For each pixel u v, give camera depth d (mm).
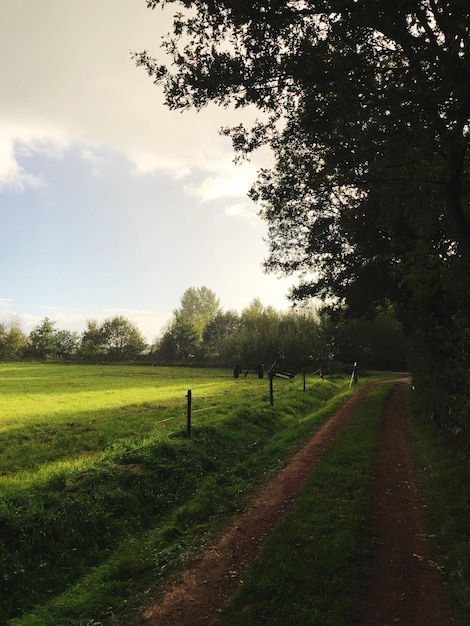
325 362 60531
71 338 102312
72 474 9375
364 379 42938
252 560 5852
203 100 8469
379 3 6004
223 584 5336
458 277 9172
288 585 4961
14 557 6152
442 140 7543
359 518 6707
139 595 5332
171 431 13930
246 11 7117
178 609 4910
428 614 4281
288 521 6922
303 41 7465
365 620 4277
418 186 9367
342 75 7102
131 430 15602
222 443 12688
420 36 6508
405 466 9625
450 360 10758
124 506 8023
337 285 23500
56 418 19125
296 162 13117
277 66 7887
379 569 5250
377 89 7211
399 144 7961
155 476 9406
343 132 8352
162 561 6176
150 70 8422
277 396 23203
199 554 6250
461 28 5531
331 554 5551
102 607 5164
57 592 5859
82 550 6770
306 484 8820
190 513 7879
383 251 18656
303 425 15836
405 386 30812
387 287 18812
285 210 21391
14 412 21281
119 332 97625
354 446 11500
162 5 7816
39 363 84438
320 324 65875
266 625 4301
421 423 14281
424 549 5664
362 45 7129
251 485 9367
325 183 12305
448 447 10039
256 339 67812
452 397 9820
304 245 24953
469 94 5938
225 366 71062
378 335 62188
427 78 6426
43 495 7953
